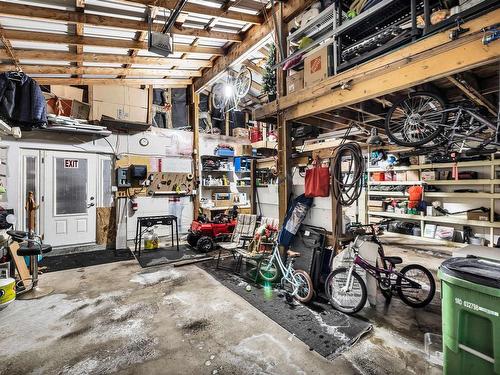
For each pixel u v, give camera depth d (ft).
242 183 24.71
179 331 7.99
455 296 5.11
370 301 9.66
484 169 17.42
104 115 17.79
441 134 9.96
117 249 18.01
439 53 6.75
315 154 11.59
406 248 17.75
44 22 11.05
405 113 9.99
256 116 13.47
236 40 14.98
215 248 17.62
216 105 20.57
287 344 7.34
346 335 7.75
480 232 17.75
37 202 16.38
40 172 16.51
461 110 8.70
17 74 12.37
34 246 10.71
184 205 21.65
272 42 14.28
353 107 10.41
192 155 22.12
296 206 11.79
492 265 5.40
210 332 7.93
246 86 17.07
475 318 4.89
